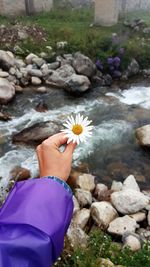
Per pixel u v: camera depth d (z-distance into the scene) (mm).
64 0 19844
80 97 9766
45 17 16203
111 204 5090
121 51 11992
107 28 14305
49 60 11594
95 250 3328
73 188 5551
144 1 21609
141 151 6945
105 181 5973
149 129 7301
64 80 10430
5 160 6355
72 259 3031
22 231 821
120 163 6520
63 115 8453
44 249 814
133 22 14641
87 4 20625
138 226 4520
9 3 15195
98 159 6598
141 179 6078
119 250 3627
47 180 975
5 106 8664
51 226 866
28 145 6871
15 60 10992
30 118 8148
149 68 12312
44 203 907
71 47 12227
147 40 13406
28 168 6141
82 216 4574
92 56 11961
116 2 14484
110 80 11234
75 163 6398
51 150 1075
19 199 922
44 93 9789
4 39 12109
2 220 845
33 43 12359
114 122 8211
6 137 7180
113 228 4359
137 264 3250
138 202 4941
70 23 15211
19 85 10047
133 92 10484
